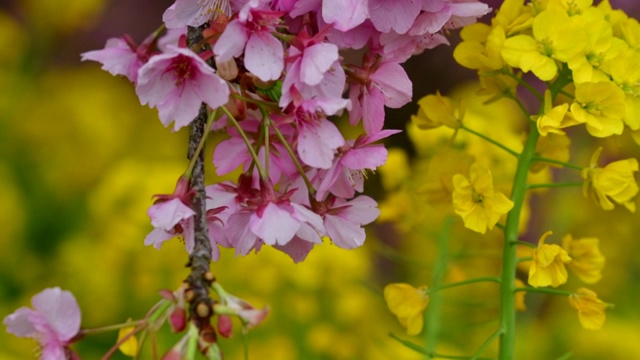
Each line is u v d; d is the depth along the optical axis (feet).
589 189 2.63
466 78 5.50
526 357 3.48
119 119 5.30
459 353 3.23
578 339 3.52
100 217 3.70
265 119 2.47
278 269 3.29
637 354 3.48
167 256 3.33
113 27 6.05
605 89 2.55
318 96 2.47
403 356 3.16
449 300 2.86
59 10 5.86
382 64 2.57
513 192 2.64
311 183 2.54
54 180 4.77
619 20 2.64
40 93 5.41
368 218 2.52
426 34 2.60
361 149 2.52
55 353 2.33
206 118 2.46
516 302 2.72
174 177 3.51
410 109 5.40
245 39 2.45
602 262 2.67
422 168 2.97
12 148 4.91
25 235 4.44
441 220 2.97
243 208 2.45
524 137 2.74
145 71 2.40
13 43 5.65
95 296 3.51
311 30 2.55
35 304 2.34
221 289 2.29
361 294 3.33
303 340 3.29
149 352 3.21
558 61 2.61
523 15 2.63
